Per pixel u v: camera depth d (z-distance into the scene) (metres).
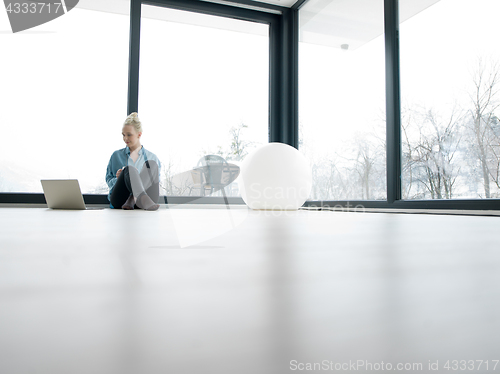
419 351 0.17
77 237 0.81
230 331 0.19
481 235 0.93
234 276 0.36
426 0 2.63
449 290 0.31
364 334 0.19
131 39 3.91
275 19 4.52
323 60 3.83
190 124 4.13
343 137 3.46
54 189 2.86
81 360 0.15
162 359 0.15
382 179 3.00
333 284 0.33
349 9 3.46
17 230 1.01
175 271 0.39
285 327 0.20
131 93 3.88
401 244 0.70
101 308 0.23
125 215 1.96
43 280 0.33
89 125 3.78
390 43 2.91
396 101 2.89
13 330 0.19
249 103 4.41
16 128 3.59
